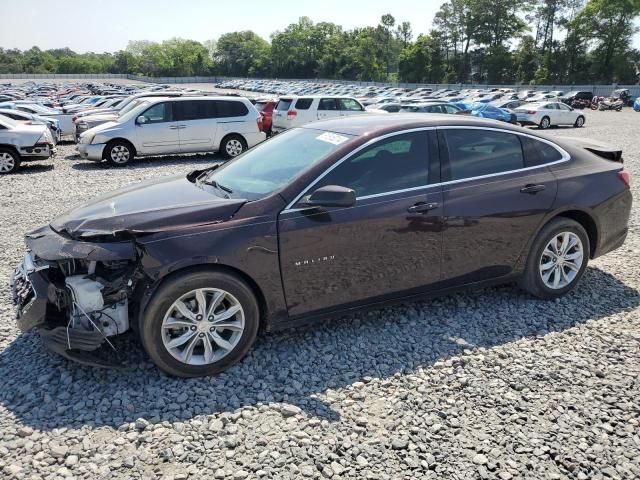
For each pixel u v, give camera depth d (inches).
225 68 5526.6
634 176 419.2
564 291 178.5
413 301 158.1
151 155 550.3
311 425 113.3
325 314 144.4
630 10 3203.7
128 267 126.4
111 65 5654.5
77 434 109.2
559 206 169.6
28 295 129.0
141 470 99.4
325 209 135.8
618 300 179.9
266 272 132.0
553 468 101.3
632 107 2116.1
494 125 167.0
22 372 133.6
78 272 131.9
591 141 203.9
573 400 123.0
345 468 100.6
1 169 480.1
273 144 170.9
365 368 136.6
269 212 132.2
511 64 3698.3
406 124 154.3
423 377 132.3
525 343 149.8
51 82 4138.8
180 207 131.7
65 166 526.6
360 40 4503.0
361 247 141.9
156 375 131.1
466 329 157.6
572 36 3459.6
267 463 101.6
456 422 114.6
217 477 97.7
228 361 132.0
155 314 122.2
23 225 282.2
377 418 116.1
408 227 146.9
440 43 4045.3
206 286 125.8
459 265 158.6
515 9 3885.3
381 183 145.9
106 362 126.6
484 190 157.9
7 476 96.9
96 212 138.3
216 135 566.3
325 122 173.8
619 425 114.1
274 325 138.6
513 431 111.8
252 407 119.3
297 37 5014.8
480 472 99.9
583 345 149.1
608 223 181.9
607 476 99.6
